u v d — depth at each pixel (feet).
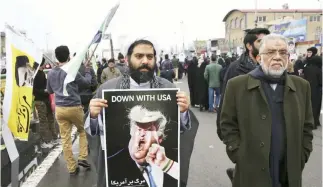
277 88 8.98
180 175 8.47
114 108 8.08
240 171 9.03
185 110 8.22
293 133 8.70
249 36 12.11
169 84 8.79
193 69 42.86
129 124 8.13
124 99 8.10
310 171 17.84
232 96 9.29
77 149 23.11
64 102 17.26
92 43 9.32
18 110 10.89
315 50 28.76
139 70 8.43
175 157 8.28
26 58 10.91
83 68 21.50
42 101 22.58
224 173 17.90
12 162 11.26
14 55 10.67
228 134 9.30
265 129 8.69
